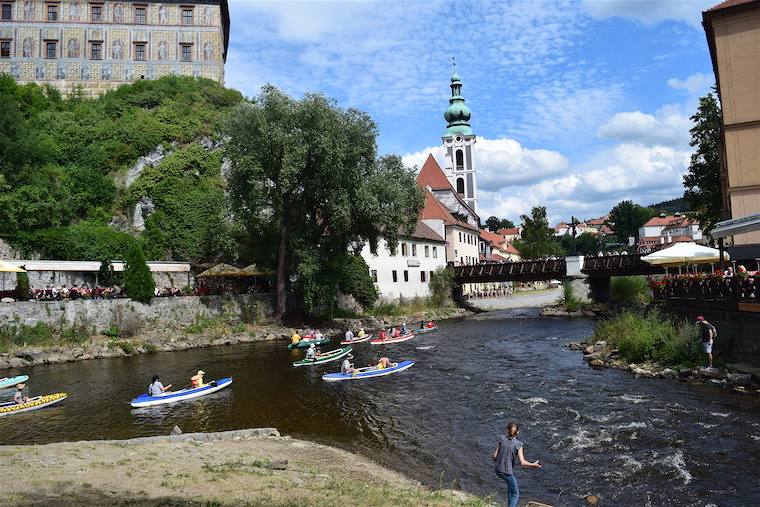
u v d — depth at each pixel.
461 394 20.92
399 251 62.56
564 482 11.77
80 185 54.16
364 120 42.19
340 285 50.78
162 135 60.34
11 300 34.03
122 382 25.61
